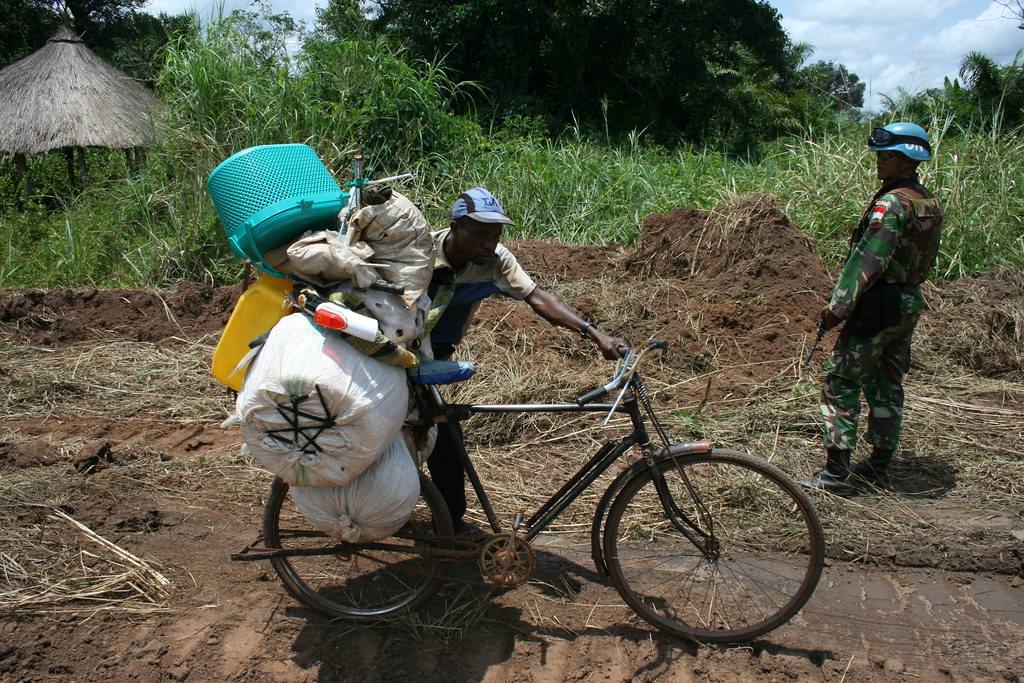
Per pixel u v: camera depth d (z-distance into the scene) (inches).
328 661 118.5
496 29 743.1
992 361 230.4
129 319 271.1
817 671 117.5
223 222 113.0
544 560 142.9
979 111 370.6
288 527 150.2
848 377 160.9
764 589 135.0
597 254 299.7
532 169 385.7
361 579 135.6
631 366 118.0
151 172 369.1
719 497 157.9
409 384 118.6
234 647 121.0
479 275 126.9
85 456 171.5
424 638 123.8
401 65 394.6
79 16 1059.9
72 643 120.7
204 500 161.9
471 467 125.0
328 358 104.7
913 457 181.3
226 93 361.4
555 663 118.3
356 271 104.5
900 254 157.2
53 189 474.3
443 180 382.9
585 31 800.9
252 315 113.9
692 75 877.2
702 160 427.8
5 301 269.6
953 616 130.6
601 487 165.6
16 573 134.6
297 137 361.1
